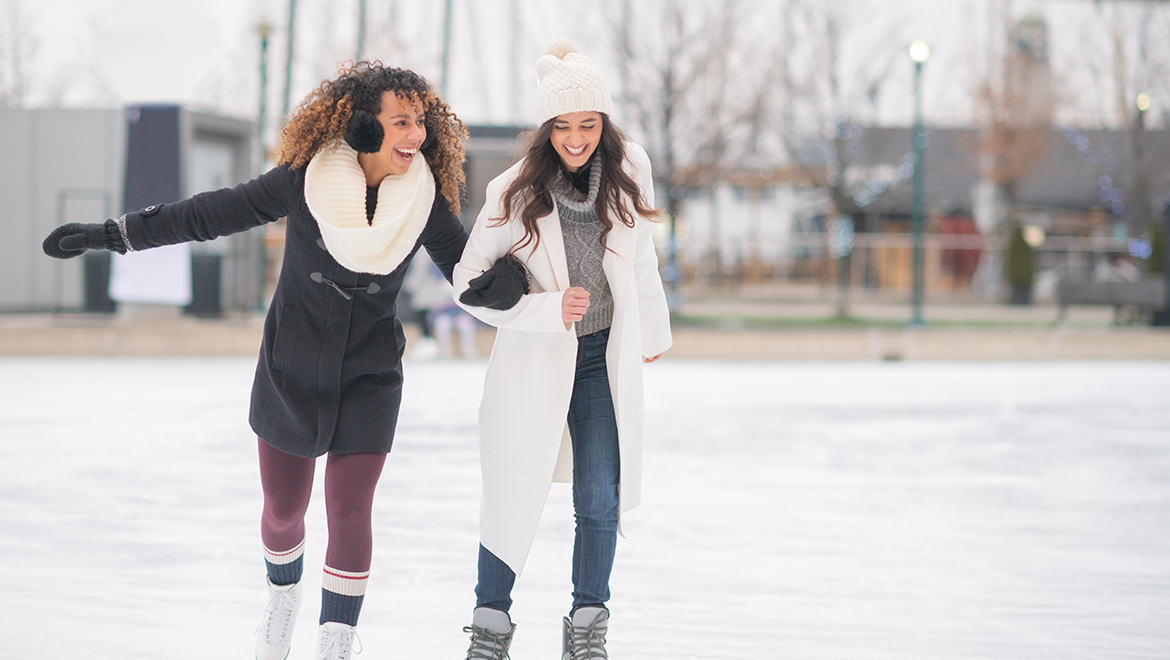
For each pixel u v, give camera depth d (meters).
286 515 2.65
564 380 2.71
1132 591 3.62
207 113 15.14
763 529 4.54
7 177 14.79
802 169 20.45
